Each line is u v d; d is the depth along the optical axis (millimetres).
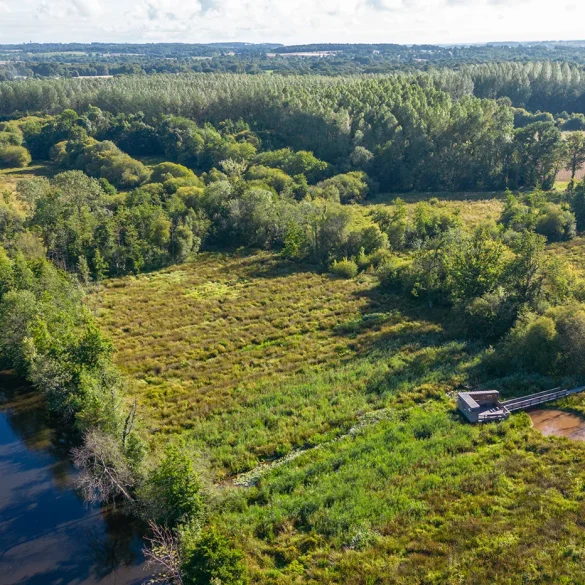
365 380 46531
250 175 113250
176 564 26062
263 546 29344
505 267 57469
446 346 51625
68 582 29297
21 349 47625
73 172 102625
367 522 30078
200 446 38531
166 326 60844
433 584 25734
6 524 33406
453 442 36156
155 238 81375
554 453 34312
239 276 76812
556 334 44562
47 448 40812
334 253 81500
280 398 44625
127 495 32500
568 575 25328
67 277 65688
